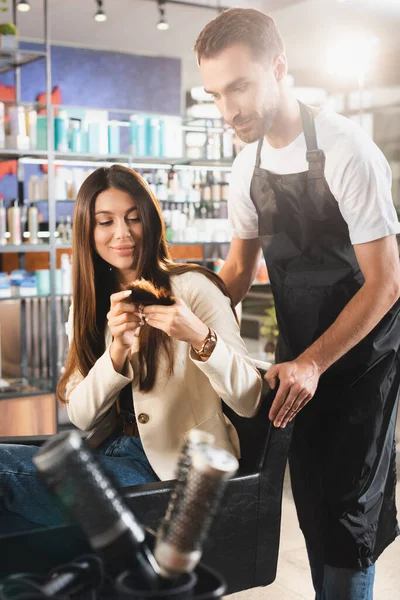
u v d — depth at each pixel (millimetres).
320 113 1860
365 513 1905
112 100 8492
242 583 1566
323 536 1954
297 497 2072
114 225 1767
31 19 7316
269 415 1583
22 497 1560
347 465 1904
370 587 1947
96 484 653
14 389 4547
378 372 1890
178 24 7641
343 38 8219
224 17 1732
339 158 1804
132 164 5363
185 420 1693
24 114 4605
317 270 1951
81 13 7156
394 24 7730
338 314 1941
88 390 1683
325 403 1932
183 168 5758
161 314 1491
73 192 5215
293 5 6973
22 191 5035
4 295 4594
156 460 1680
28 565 882
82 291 1848
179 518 662
